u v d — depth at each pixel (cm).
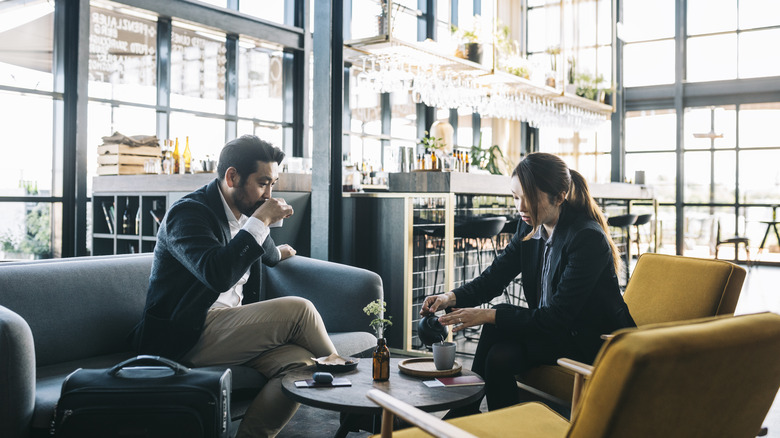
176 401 192
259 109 755
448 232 467
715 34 1088
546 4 764
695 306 254
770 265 1072
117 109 620
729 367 121
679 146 1112
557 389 234
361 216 465
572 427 122
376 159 829
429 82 539
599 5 830
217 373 205
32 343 199
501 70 623
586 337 236
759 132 1070
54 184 575
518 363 233
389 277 457
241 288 278
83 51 573
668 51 1119
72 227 575
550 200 244
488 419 175
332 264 324
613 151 1130
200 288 239
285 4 774
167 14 635
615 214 759
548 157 244
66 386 195
